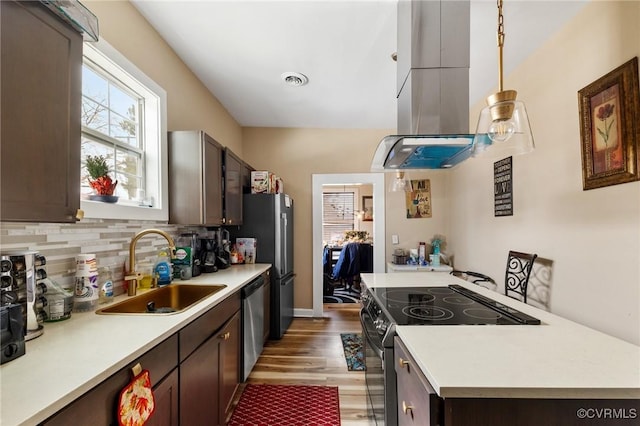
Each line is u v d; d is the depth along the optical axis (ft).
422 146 5.36
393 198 13.61
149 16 6.41
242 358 7.41
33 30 3.01
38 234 4.17
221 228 10.73
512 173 8.51
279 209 10.95
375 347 4.64
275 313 10.79
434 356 3.04
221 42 7.33
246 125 13.60
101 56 5.14
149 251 6.80
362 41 7.25
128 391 3.08
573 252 6.33
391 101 10.83
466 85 5.71
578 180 6.21
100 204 4.99
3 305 3.23
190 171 7.30
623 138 5.17
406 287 6.47
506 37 6.94
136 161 6.62
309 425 6.24
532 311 4.66
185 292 6.81
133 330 3.79
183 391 4.28
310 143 13.79
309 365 8.86
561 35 6.63
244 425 6.25
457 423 2.55
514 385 2.50
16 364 2.85
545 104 7.17
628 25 5.11
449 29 5.65
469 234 11.24
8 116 2.78
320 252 13.64
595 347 3.25
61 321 4.13
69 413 2.43
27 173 2.96
